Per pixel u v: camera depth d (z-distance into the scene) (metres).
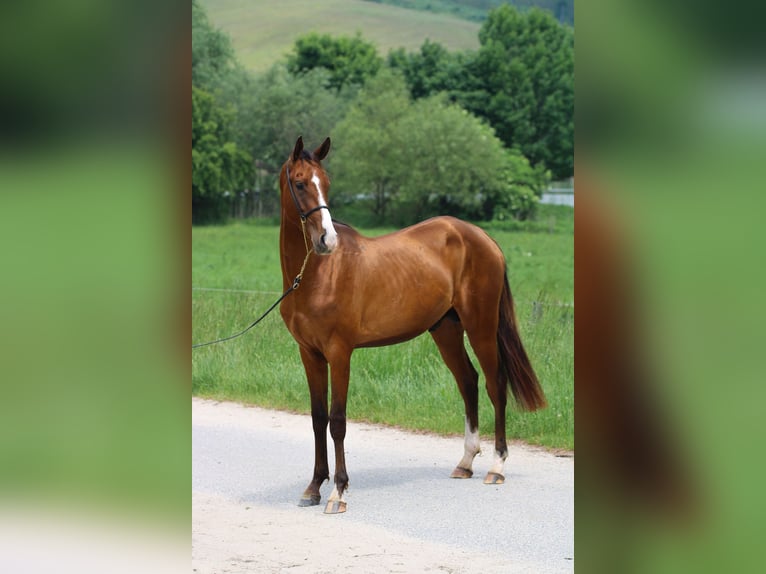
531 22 56.66
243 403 8.12
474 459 6.23
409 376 7.78
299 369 8.38
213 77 53.22
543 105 55.59
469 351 8.03
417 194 50.47
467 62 56.97
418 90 57.72
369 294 5.32
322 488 5.52
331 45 59.81
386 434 6.96
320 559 3.97
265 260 33.62
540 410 6.67
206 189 49.38
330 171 51.66
